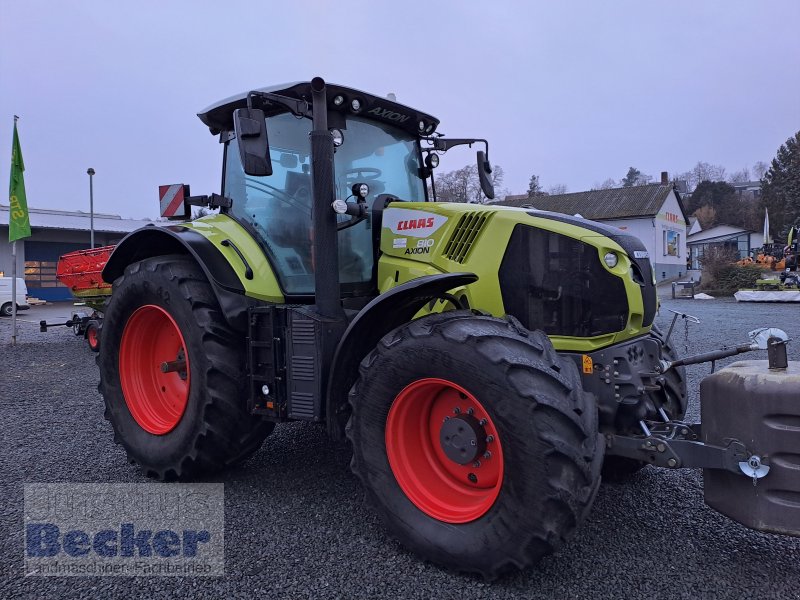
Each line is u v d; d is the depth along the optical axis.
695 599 2.24
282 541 2.77
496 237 2.99
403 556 2.61
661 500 3.20
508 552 2.29
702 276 22.19
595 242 2.78
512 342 2.39
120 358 3.85
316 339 2.99
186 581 2.45
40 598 2.35
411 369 2.54
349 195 3.49
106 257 8.88
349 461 3.85
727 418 2.32
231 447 3.37
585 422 2.30
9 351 9.75
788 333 9.37
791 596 2.26
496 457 2.43
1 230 26.97
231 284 3.32
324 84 2.99
